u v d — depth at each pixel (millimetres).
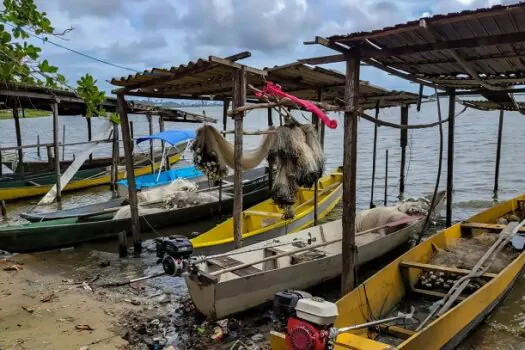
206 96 11625
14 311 6539
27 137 42094
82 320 6285
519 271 7188
